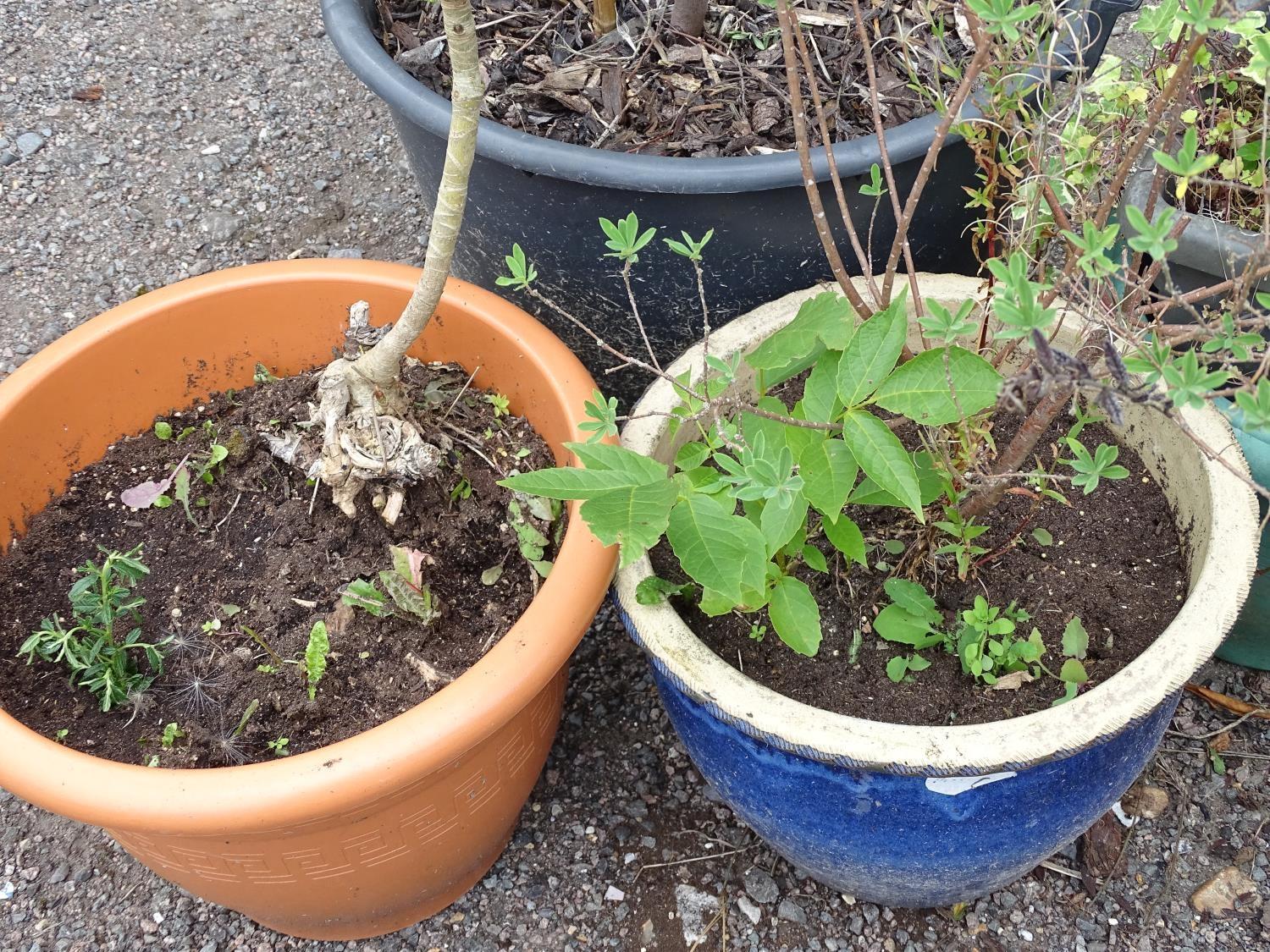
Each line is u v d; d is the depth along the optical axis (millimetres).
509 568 1361
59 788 1020
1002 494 1210
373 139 2576
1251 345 834
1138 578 1294
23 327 2176
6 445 1344
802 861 1338
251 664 1257
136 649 1268
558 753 1647
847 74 1724
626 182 1405
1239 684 1680
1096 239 792
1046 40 1298
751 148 1633
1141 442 1358
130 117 2584
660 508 946
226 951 1480
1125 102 1076
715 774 1234
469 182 1568
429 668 1238
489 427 1485
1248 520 1148
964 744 1015
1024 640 1231
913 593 1243
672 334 1706
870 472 979
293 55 2771
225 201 2434
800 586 1170
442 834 1243
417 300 1181
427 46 1720
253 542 1378
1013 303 778
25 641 1256
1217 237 1225
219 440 1472
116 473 1447
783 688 1247
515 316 1442
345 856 1165
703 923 1485
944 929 1469
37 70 2666
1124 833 1533
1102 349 959
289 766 1022
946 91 1630
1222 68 1226
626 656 1749
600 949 1472
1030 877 1504
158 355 1474
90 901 1526
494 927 1491
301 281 1480
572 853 1553
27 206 2393
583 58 1803
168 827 1007
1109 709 1021
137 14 2836
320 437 1366
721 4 1878
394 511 1347
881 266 1619
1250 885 1476
